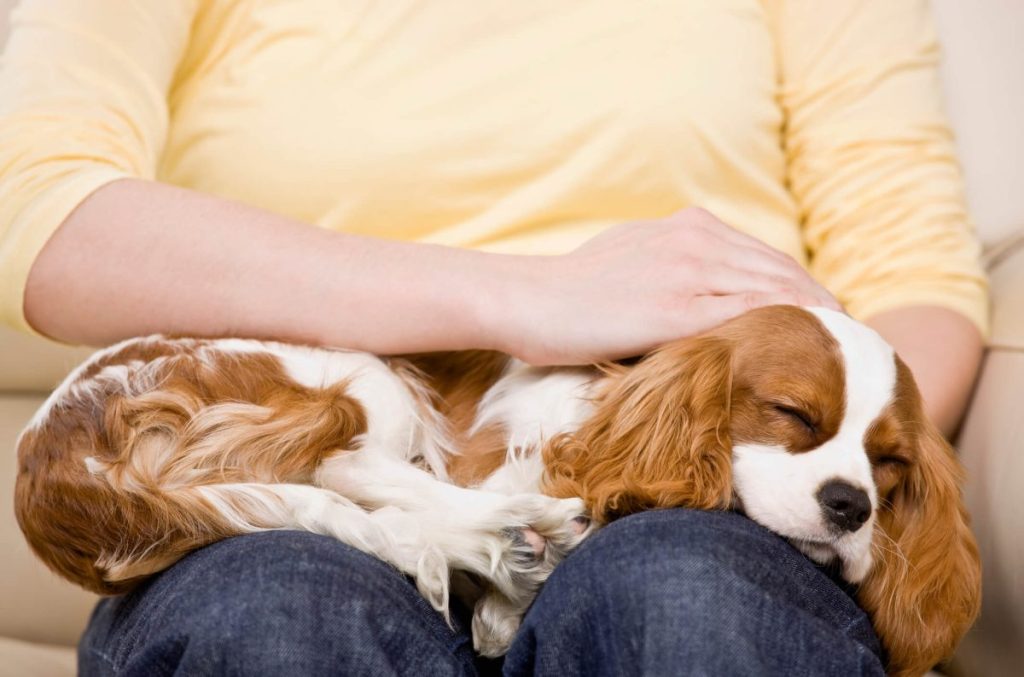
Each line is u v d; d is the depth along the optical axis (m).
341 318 1.49
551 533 1.41
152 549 1.34
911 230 2.09
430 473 1.65
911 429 1.58
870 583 1.56
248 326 1.51
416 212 1.88
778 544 1.21
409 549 1.39
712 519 1.18
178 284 1.50
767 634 1.05
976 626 1.80
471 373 1.77
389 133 1.85
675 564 1.07
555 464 1.54
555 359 1.48
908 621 1.57
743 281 1.52
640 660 1.06
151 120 1.81
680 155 1.90
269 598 1.10
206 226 1.52
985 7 2.39
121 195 1.53
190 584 1.15
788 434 1.50
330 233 1.55
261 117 1.87
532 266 1.51
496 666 1.42
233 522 1.35
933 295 2.00
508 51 1.90
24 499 1.43
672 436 1.48
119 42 1.79
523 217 1.89
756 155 2.02
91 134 1.66
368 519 1.39
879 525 1.59
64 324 1.54
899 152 2.14
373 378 1.58
